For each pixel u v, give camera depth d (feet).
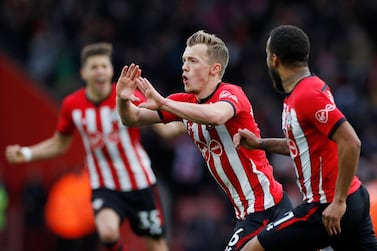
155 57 165.17
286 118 64.44
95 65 88.48
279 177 139.03
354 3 187.62
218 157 68.39
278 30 64.59
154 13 174.40
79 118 89.86
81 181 129.90
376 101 172.45
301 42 63.98
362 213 64.03
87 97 89.92
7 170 134.00
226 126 67.05
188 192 150.30
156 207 91.04
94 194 89.76
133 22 172.76
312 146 63.46
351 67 176.55
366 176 137.80
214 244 142.10
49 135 134.72
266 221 67.92
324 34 177.99
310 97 62.34
